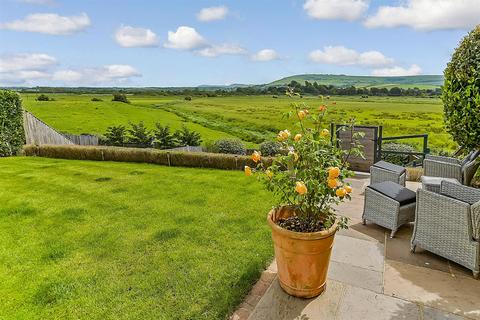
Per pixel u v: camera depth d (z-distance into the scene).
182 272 2.97
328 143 2.39
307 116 2.42
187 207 4.88
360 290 2.53
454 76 3.62
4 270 3.14
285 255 2.33
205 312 2.38
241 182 6.50
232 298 2.51
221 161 8.25
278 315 2.26
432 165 4.73
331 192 2.26
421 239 3.07
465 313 2.26
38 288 2.81
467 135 3.59
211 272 2.94
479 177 4.82
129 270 3.06
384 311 2.28
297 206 2.48
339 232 3.67
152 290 2.71
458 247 2.76
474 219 2.62
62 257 3.38
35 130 11.85
